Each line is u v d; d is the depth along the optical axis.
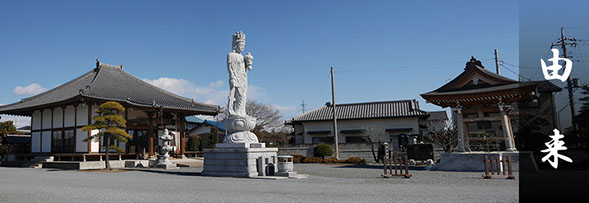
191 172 19.06
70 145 28.62
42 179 15.28
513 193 10.24
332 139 43.53
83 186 12.37
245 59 18.39
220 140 51.25
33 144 31.92
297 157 29.77
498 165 15.59
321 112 46.62
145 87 35.47
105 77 33.69
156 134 32.75
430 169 20.28
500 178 14.77
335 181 14.03
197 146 34.47
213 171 16.84
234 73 17.80
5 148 36.06
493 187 11.90
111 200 9.14
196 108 32.66
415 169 21.02
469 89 20.02
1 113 33.97
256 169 16.25
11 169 23.20
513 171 18.09
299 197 9.53
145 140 32.19
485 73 19.55
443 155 20.88
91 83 30.73
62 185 12.73
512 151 19.02
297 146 35.75
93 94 27.38
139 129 31.48
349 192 10.58
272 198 9.36
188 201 8.92
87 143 27.39
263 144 16.94
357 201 8.83
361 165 25.34
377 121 43.06
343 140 43.34
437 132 31.34
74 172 19.80
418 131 41.69
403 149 28.62
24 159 31.66
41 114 31.59
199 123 52.44
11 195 10.17
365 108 45.94
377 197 9.50
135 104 27.89
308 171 19.91
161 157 23.44
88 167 23.75
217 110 35.03
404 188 11.65
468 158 19.30
